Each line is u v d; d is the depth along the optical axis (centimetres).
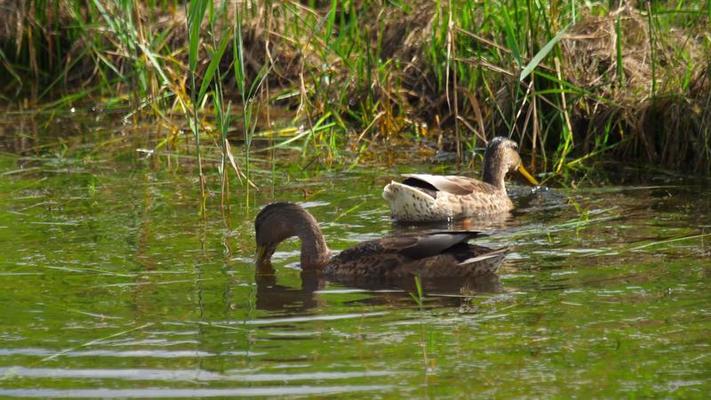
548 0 1964
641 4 2009
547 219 1570
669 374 996
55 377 1005
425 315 1164
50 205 1625
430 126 2058
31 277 1297
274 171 1761
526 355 1043
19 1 2397
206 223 1533
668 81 1881
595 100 1922
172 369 1020
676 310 1150
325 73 2091
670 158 1827
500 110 1852
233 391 970
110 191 1705
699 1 1980
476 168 1842
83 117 2209
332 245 1446
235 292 1253
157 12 2359
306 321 1150
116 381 995
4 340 1095
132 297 1229
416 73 2127
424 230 1541
